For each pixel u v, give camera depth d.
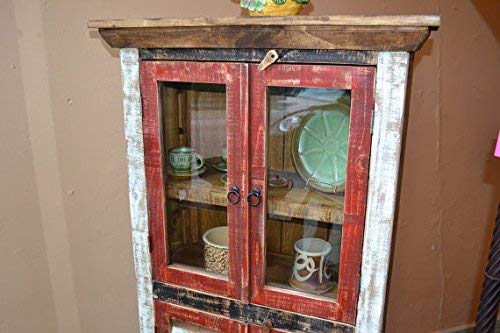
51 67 1.13
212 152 0.83
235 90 0.76
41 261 1.24
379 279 0.75
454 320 1.56
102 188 1.26
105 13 1.14
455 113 1.35
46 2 1.08
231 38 0.73
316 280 0.82
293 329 0.84
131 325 1.41
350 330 0.80
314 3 1.18
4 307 1.21
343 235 0.76
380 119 0.69
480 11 1.28
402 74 0.66
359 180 0.72
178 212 0.90
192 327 0.94
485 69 1.33
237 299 0.87
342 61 0.69
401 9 1.24
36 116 1.14
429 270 1.48
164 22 0.75
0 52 1.06
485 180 1.43
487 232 1.48
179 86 0.82
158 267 0.93
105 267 1.33
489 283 0.97
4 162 1.12
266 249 0.84
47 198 1.21
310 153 0.77
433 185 1.39
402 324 1.51
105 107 1.21
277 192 0.81
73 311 1.33
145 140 0.86
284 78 0.73
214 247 0.88
